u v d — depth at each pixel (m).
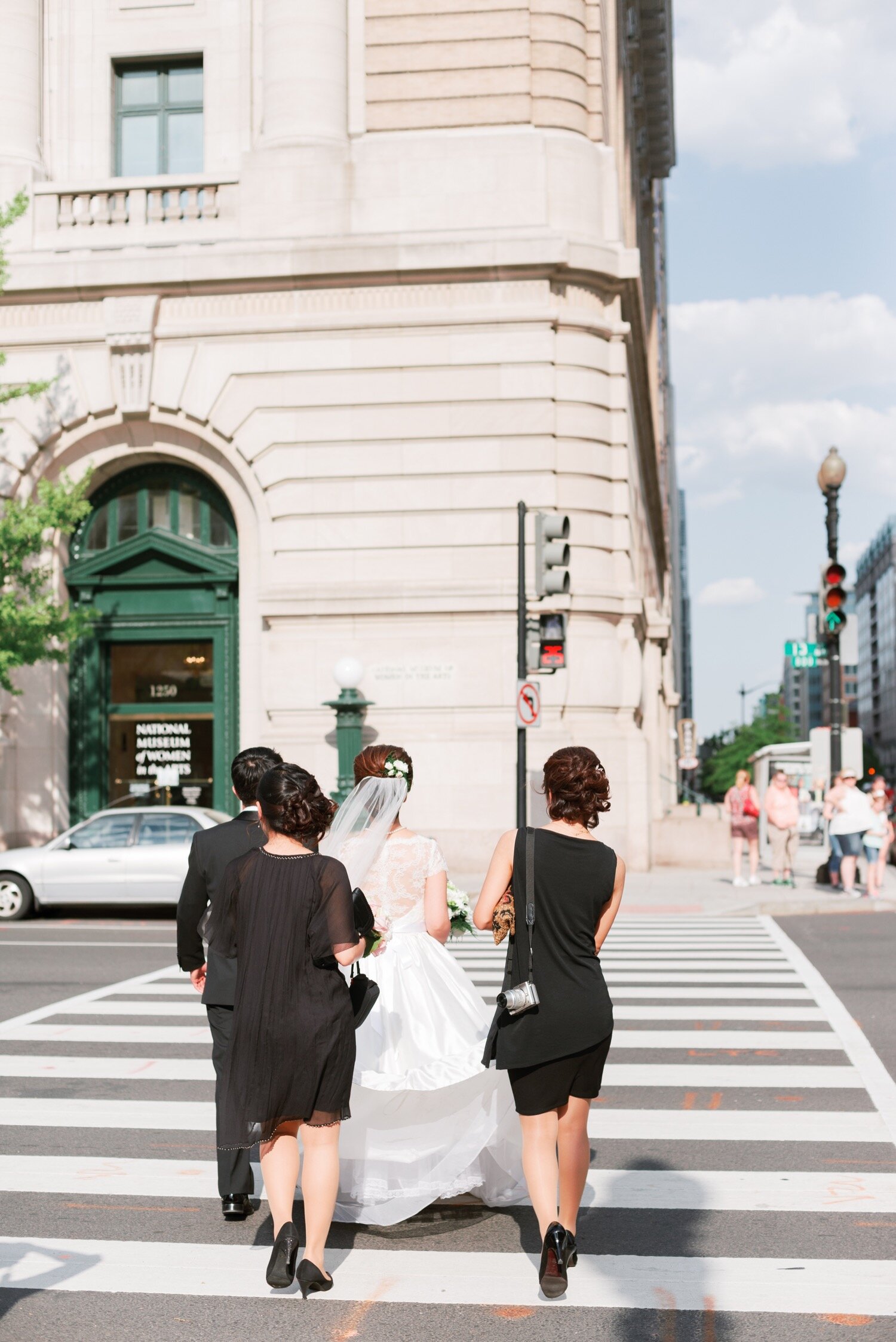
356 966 5.22
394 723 21.36
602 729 21.48
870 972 12.05
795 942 14.46
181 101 23.30
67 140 23.25
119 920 17.73
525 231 21.56
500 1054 4.65
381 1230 5.29
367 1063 5.30
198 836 5.44
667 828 24.59
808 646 23.12
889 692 193.25
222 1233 5.23
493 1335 4.17
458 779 21.05
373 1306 4.44
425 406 21.66
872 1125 6.76
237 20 22.92
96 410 22.23
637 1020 9.71
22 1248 5.04
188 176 22.25
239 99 22.88
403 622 21.47
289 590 21.56
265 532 21.94
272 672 21.64
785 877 20.97
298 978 4.61
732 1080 7.78
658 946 14.13
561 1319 4.31
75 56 23.31
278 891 4.67
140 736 22.92
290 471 21.83
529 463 21.45
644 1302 4.45
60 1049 8.80
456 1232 5.27
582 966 4.71
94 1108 7.24
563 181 21.84
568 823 4.93
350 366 21.78
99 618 22.58
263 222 22.02
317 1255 4.55
